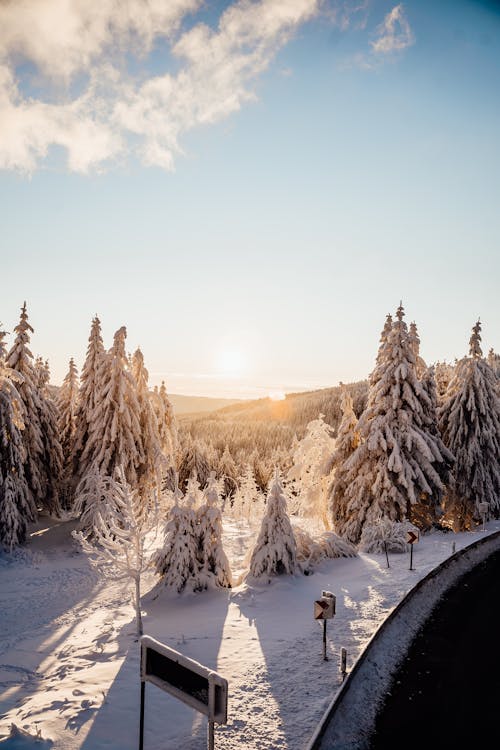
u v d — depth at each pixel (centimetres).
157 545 2783
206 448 7975
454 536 2433
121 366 2906
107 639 1298
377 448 2516
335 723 771
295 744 728
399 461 2414
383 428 2542
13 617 1770
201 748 727
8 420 2631
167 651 650
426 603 1362
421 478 2428
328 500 2889
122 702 874
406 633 1159
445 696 870
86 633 1457
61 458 3334
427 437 2525
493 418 3017
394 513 2425
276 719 799
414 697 868
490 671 960
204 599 1584
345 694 846
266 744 730
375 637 1054
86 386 3064
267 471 7075
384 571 1748
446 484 2780
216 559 1697
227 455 7606
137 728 788
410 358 2636
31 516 2725
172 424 3612
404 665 996
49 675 1120
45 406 3206
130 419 2852
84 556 2525
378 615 1278
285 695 879
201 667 599
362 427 2619
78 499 2734
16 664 1262
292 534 1762
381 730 767
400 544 2128
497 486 2964
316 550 1945
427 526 2584
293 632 1211
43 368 4025
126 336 2950
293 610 1415
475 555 1898
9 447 2606
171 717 823
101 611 1744
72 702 875
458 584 1554
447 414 3139
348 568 1867
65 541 2730
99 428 2833
